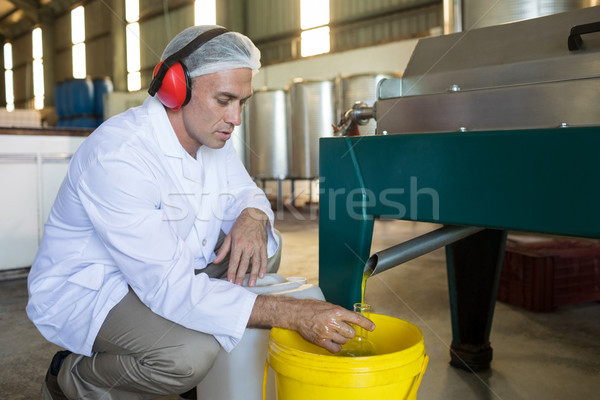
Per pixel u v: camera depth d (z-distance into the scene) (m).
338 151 1.22
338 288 1.25
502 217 0.94
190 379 1.00
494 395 1.40
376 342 0.99
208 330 0.97
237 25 9.35
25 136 3.07
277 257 1.47
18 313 2.26
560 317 2.13
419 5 7.23
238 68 0.99
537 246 2.46
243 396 1.05
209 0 9.47
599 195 0.82
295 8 8.67
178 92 0.99
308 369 0.79
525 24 1.23
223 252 1.18
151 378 1.00
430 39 1.44
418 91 1.36
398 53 6.73
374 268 1.08
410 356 0.80
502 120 1.09
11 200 3.06
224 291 0.97
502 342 1.82
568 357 1.67
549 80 1.11
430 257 3.40
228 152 1.38
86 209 0.97
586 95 0.96
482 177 0.96
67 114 8.78
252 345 1.04
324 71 7.54
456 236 1.20
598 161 0.81
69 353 1.16
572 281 2.24
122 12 11.22
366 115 1.50
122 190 0.95
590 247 2.41
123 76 11.36
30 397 1.40
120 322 1.01
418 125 1.25
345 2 8.05
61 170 3.21
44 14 13.67
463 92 1.15
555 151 0.86
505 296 2.36
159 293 0.96
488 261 1.53
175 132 1.08
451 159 1.01
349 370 0.77
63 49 13.52
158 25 10.52
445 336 1.87
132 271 0.96
